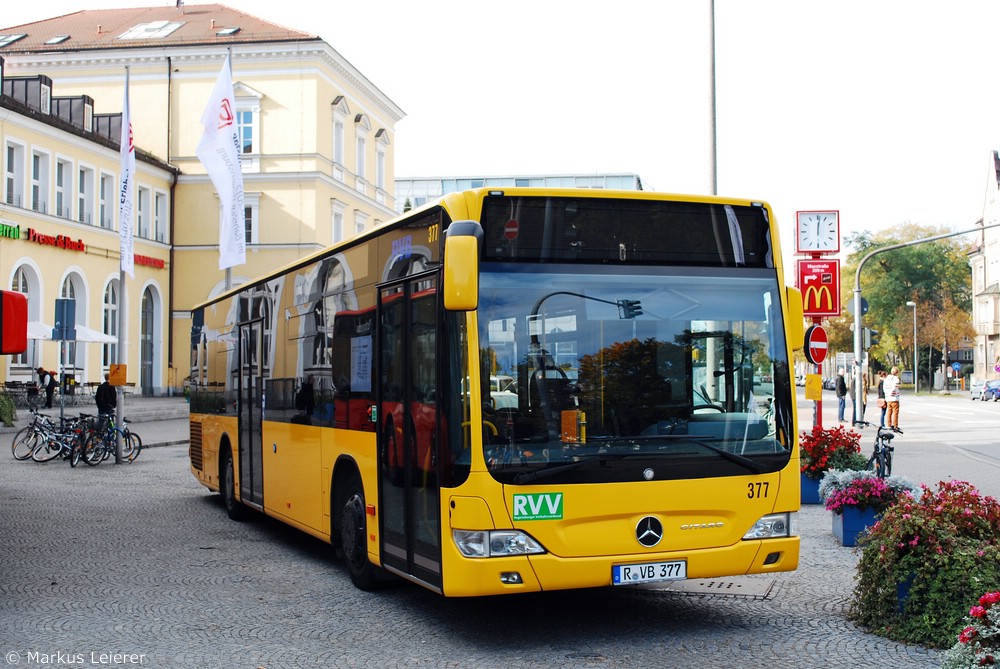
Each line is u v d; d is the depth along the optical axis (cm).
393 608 848
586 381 714
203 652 714
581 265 730
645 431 721
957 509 771
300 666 677
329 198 5381
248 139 5225
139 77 5297
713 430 738
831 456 1477
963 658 572
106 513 1474
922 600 736
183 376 5259
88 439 2220
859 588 788
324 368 998
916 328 9450
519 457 693
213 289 5256
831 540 1171
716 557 727
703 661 682
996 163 9231
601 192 740
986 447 2581
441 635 756
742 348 757
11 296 697
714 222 766
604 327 726
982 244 9412
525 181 7156
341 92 5553
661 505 716
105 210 4625
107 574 1007
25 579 982
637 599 877
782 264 783
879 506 1113
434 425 727
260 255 5228
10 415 3073
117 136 5241
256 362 1269
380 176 6241
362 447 879
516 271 715
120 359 2277
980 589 706
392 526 809
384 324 839
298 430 1080
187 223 5272
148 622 803
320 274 1027
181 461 2355
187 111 5275
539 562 688
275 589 932
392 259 828
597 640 739
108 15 5841
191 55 5222
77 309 4384
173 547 1176
